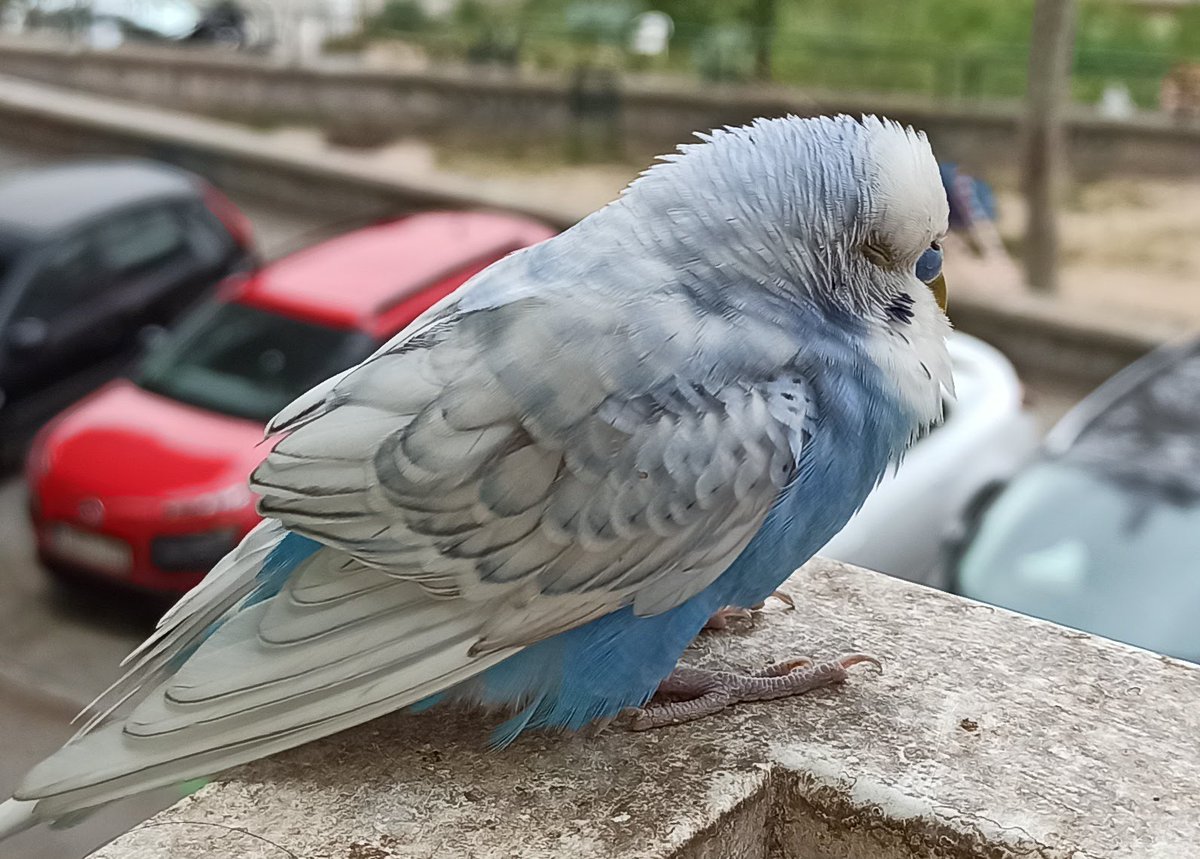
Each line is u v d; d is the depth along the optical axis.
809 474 0.19
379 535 0.18
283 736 0.18
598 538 0.18
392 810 0.19
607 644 0.19
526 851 0.18
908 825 0.19
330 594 0.18
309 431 0.18
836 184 0.19
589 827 0.18
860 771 0.19
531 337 0.18
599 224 0.19
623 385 0.18
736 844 0.19
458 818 0.19
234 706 0.18
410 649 0.18
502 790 0.19
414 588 0.18
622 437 0.18
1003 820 0.19
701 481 0.18
